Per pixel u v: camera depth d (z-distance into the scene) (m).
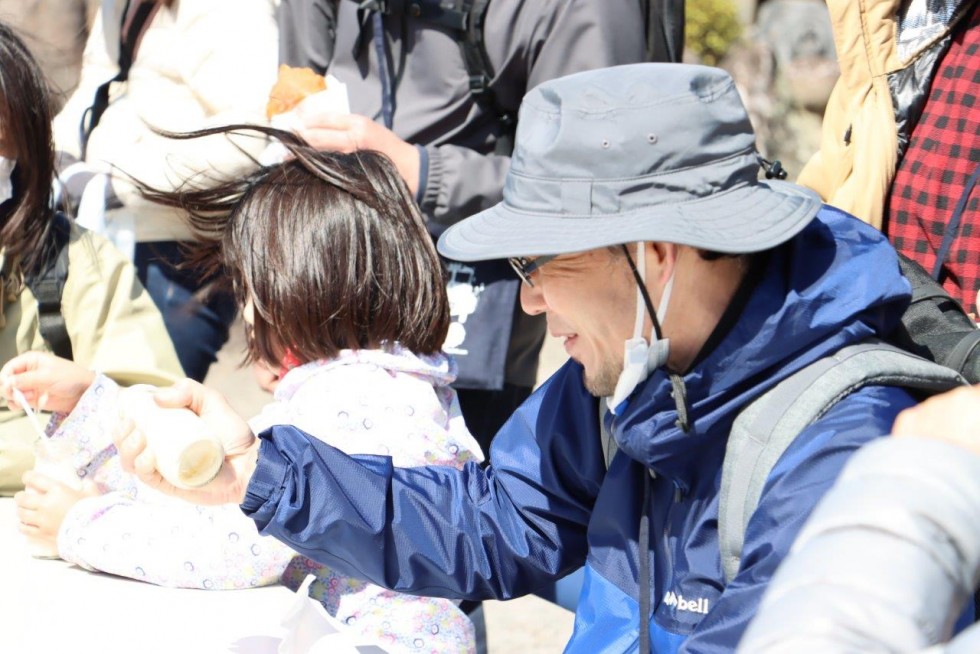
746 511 1.38
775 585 0.82
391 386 1.93
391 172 2.07
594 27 2.64
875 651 0.75
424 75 2.79
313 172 2.03
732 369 1.43
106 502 2.03
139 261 3.18
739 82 7.43
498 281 2.75
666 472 1.52
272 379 2.14
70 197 3.19
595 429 1.72
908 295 1.47
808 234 1.49
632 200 1.43
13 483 2.41
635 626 1.60
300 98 2.84
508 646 3.84
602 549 1.65
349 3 2.86
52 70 4.05
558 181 1.46
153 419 1.61
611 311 1.49
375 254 1.97
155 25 3.28
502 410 2.90
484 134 2.81
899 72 2.56
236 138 3.04
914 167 2.52
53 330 2.51
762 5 7.55
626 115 1.43
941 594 0.78
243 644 1.73
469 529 1.74
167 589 1.93
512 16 2.67
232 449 1.67
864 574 0.78
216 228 2.42
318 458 1.64
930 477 0.81
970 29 2.50
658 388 1.46
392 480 1.72
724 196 1.44
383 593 1.89
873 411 1.35
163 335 2.61
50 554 2.07
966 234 2.44
